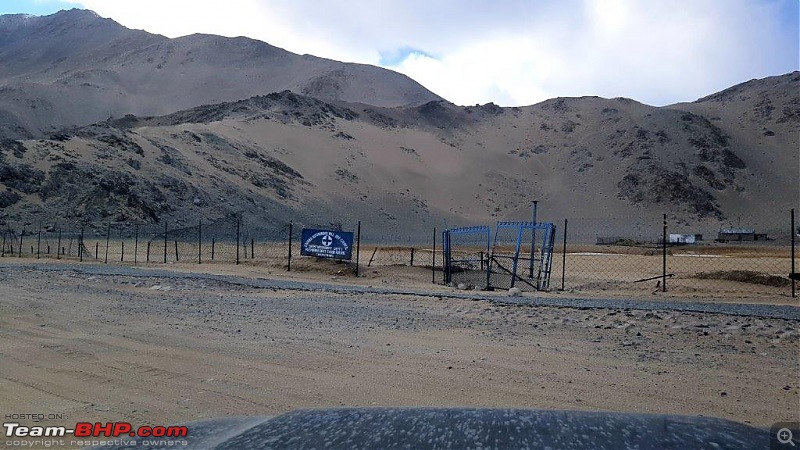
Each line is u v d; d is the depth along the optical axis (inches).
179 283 717.3
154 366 294.0
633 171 6171.3
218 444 89.4
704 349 331.3
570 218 5551.2
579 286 891.4
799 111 7372.1
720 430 84.6
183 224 3021.7
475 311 491.8
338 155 5935.0
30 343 347.9
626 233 5017.2
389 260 1635.1
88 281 733.3
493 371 281.9
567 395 241.9
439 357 312.0
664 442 78.5
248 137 5462.6
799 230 4296.3
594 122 7588.6
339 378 271.0
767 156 6702.8
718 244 3929.6
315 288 700.0
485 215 5629.9
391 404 230.5
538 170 6727.4
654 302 574.2
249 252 1884.8
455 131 7731.3
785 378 267.6
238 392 249.8
